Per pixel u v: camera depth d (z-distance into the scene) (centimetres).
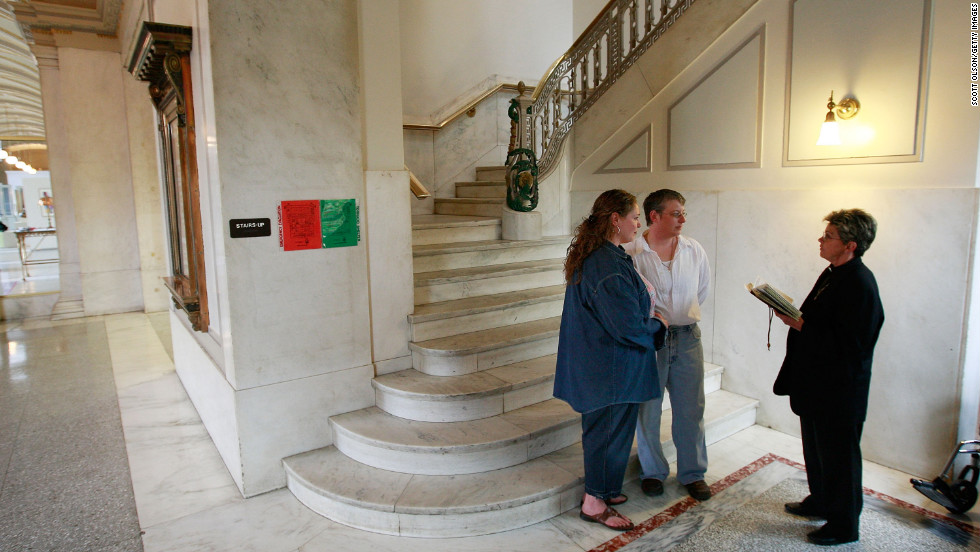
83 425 418
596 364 256
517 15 775
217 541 271
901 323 312
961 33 277
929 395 305
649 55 434
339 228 329
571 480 291
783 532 271
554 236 517
